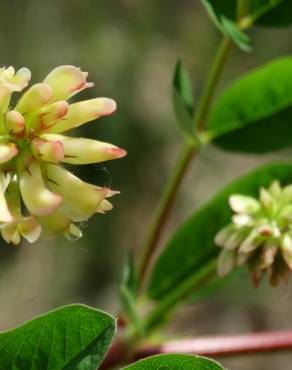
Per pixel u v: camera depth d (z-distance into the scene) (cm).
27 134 24
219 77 29
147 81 73
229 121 30
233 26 29
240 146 30
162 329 29
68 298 69
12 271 69
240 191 30
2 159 24
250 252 28
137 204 72
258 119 30
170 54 75
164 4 76
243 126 30
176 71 28
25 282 69
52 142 24
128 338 29
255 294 69
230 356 29
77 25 72
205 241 30
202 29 76
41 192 23
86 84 25
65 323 23
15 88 24
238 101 30
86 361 23
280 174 30
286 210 29
